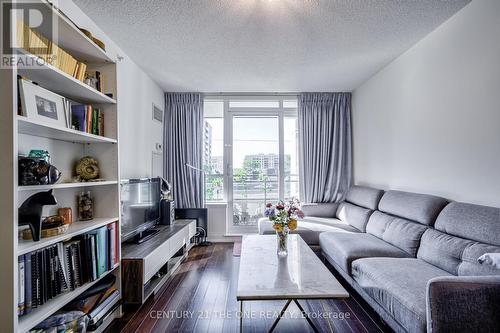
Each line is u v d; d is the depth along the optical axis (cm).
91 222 167
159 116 362
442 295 117
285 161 408
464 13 190
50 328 129
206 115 405
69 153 173
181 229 287
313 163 387
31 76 134
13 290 102
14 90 104
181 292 223
